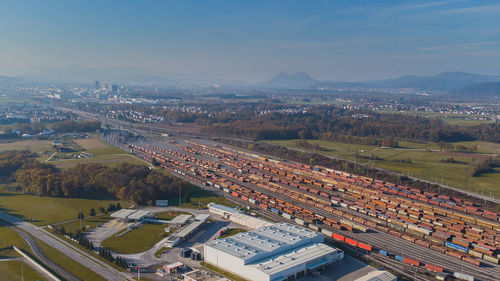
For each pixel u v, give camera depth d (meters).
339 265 159.62
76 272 151.38
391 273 152.25
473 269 157.25
